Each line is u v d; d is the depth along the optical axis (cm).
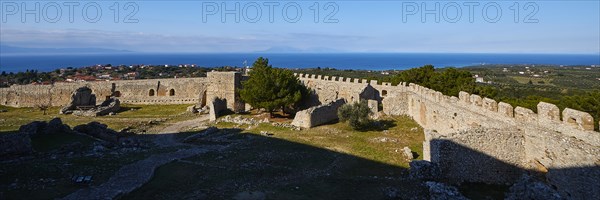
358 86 6053
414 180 2441
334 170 2728
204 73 13688
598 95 4316
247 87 5934
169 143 3972
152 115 6381
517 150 2636
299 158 3052
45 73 14488
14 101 7862
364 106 4522
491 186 2567
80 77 12731
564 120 2289
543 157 2447
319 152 3278
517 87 10125
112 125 5269
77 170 2498
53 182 2241
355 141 3775
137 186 2238
